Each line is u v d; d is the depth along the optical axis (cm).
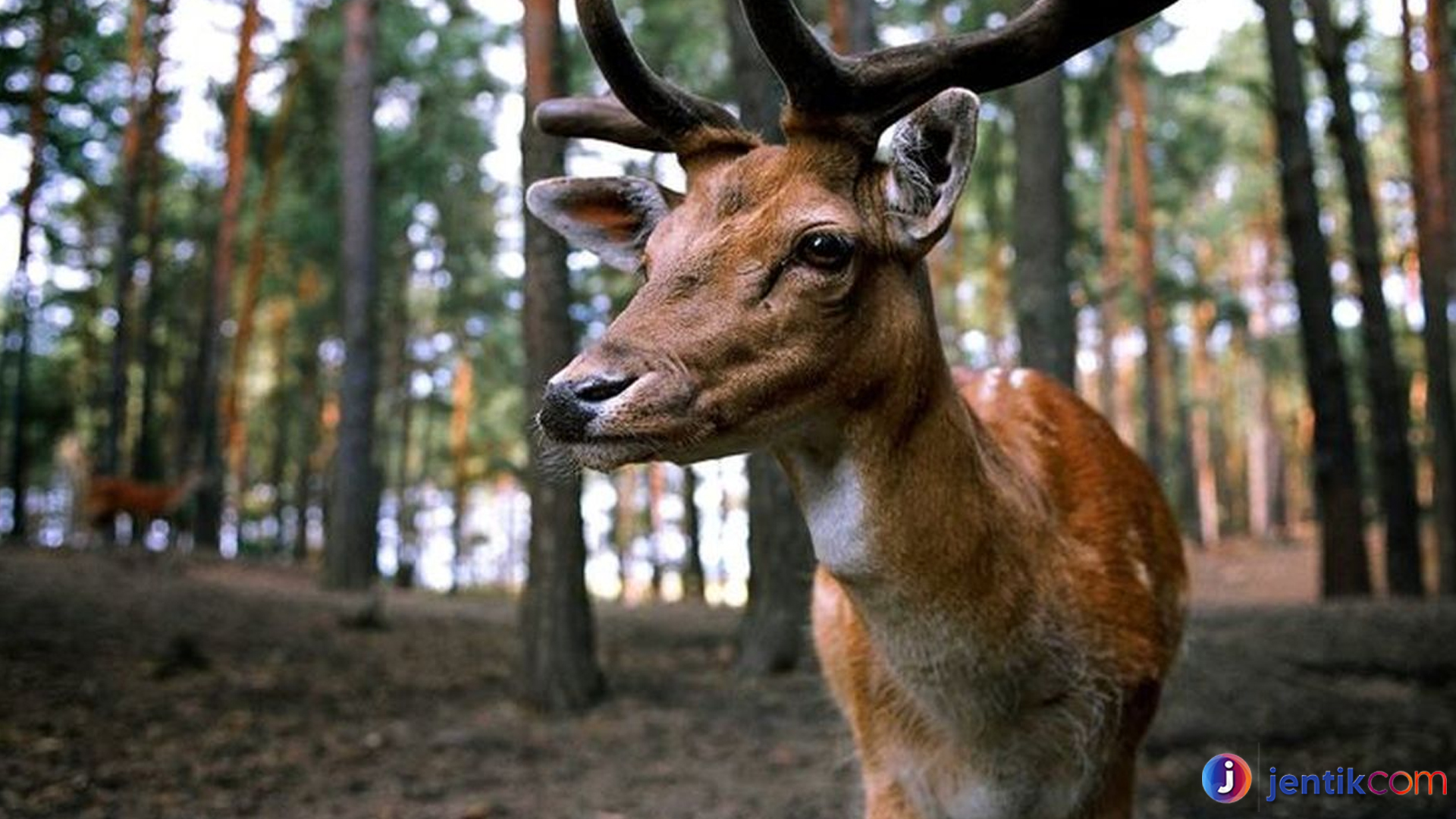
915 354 225
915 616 229
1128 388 2944
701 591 2116
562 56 662
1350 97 1200
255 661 793
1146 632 274
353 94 1477
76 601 948
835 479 227
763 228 216
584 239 265
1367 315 1197
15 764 499
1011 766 248
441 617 1163
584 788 525
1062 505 281
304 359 2661
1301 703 647
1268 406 2753
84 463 2889
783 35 217
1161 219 2520
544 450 214
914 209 225
